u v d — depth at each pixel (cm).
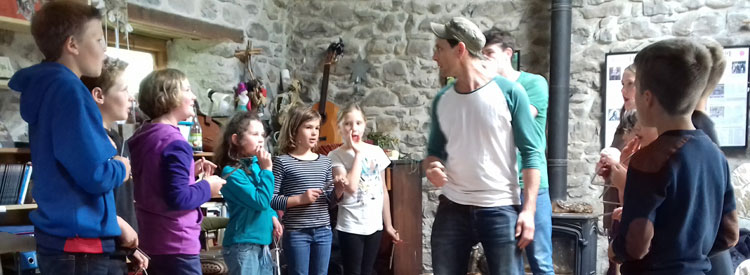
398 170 410
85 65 171
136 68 350
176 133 213
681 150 136
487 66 194
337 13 517
